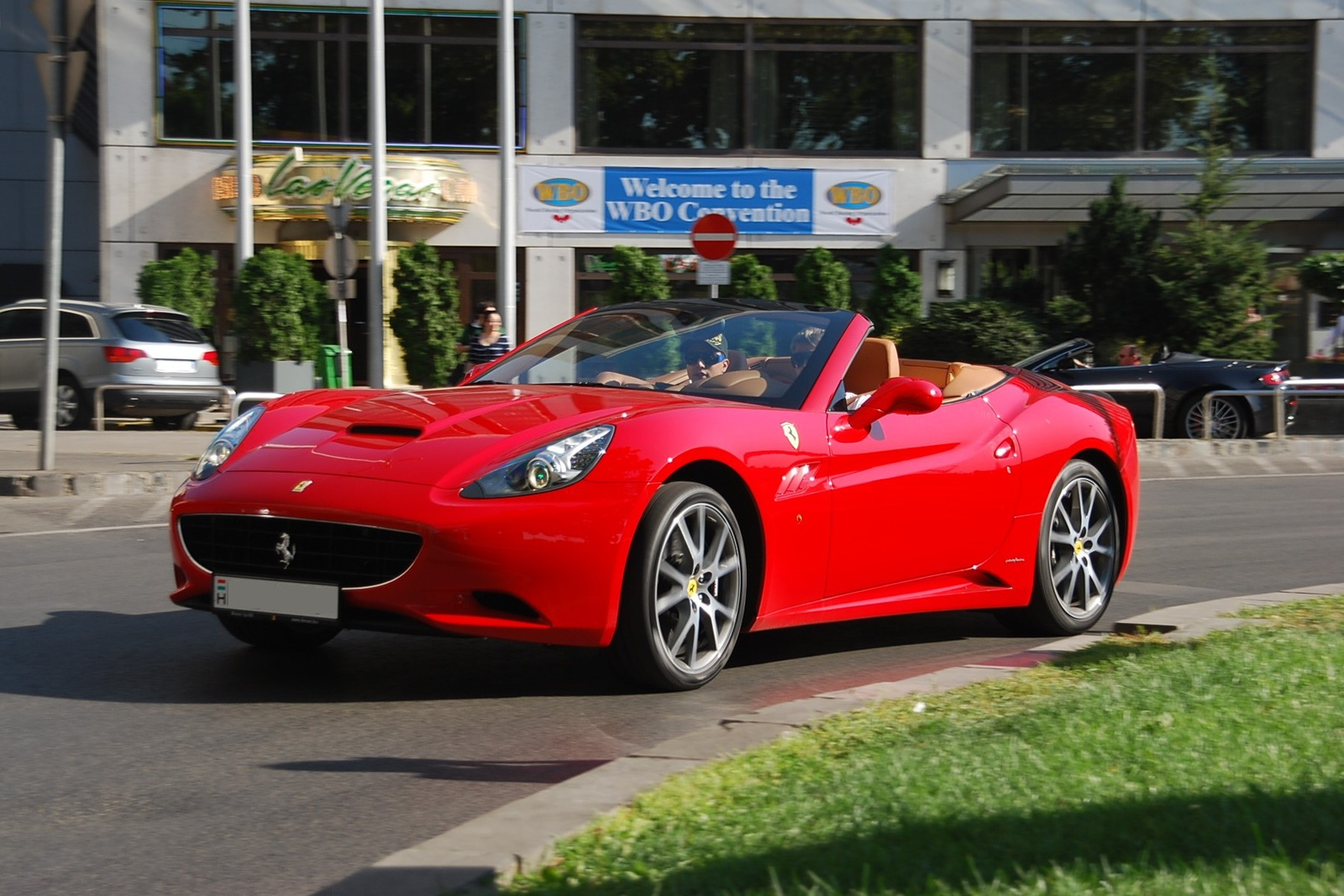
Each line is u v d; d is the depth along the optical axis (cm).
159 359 2298
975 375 839
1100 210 2828
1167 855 380
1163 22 3322
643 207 3256
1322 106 3356
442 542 592
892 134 3325
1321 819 410
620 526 618
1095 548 855
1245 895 351
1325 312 3309
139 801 497
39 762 544
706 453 652
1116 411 902
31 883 417
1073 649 735
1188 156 3369
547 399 691
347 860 439
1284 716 537
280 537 621
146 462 1683
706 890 362
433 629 601
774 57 3281
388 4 3172
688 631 656
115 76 3106
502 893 377
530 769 540
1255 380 2219
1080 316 2839
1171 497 1641
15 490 1439
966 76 3306
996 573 799
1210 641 709
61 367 2292
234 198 3030
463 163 3216
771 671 723
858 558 724
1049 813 419
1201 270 2766
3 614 839
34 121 3956
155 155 3123
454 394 716
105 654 734
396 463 623
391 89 3194
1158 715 539
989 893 352
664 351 763
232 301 2759
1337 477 1900
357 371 3181
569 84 3216
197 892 411
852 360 757
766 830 414
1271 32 3353
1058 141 3356
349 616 614
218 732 588
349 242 2128
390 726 601
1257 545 1223
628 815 439
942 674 664
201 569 643
